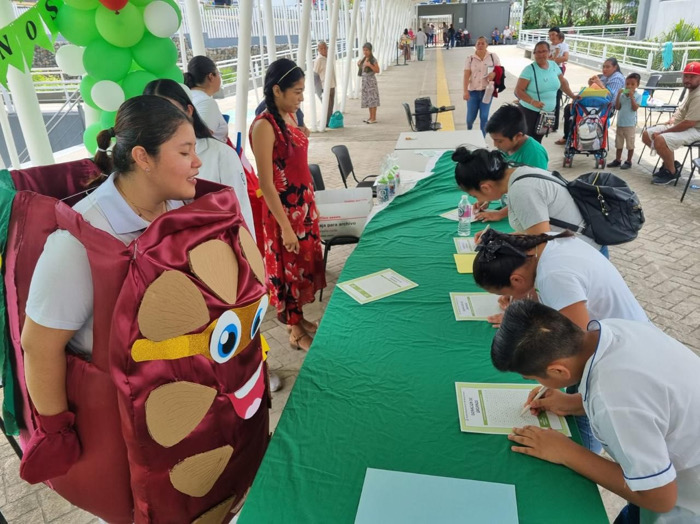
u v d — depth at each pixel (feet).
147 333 3.75
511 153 8.71
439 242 9.09
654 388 3.33
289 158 8.36
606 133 20.03
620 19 98.12
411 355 5.79
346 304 7.04
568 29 71.56
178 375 3.99
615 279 4.97
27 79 10.29
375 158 24.59
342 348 5.99
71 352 4.16
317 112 39.34
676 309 10.56
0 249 4.08
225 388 4.35
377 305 6.97
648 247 13.51
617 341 3.57
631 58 45.42
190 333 3.95
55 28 9.55
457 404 4.92
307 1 23.12
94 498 4.57
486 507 3.76
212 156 6.61
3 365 4.49
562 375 3.71
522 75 18.35
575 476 4.00
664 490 3.30
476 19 135.64
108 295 3.75
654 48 40.37
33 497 6.99
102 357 3.96
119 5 9.46
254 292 4.44
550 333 3.61
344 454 4.40
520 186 6.53
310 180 8.93
